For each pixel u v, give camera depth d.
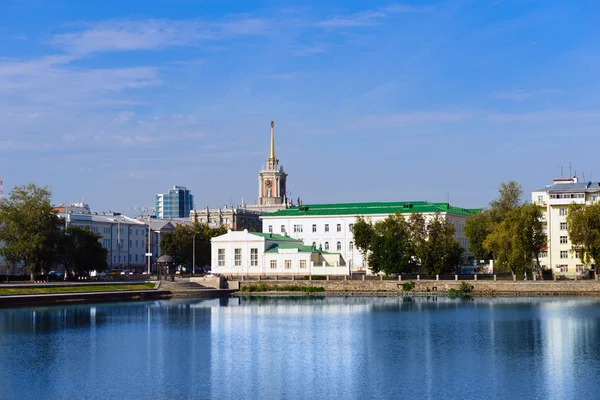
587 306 176.12
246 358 110.31
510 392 87.38
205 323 151.25
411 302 196.12
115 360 108.69
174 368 102.81
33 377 96.94
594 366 101.19
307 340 127.12
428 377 95.88
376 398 85.62
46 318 159.62
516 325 141.38
